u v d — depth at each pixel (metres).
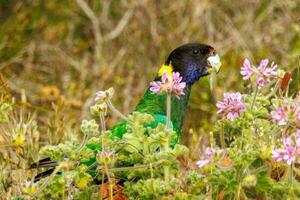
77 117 15.20
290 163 7.02
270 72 7.79
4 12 19.31
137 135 7.68
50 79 17.53
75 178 7.70
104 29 18.30
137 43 17.61
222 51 17.00
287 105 7.29
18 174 9.60
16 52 18.14
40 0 18.95
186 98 10.53
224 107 7.92
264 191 7.40
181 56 10.62
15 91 16.80
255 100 7.96
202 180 7.53
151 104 10.01
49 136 10.67
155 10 17.94
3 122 8.41
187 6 17.91
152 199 7.44
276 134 7.71
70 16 18.70
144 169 7.75
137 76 17.09
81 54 18.20
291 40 17.08
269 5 17.88
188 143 13.78
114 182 8.05
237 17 17.92
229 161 7.43
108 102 7.69
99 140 7.64
